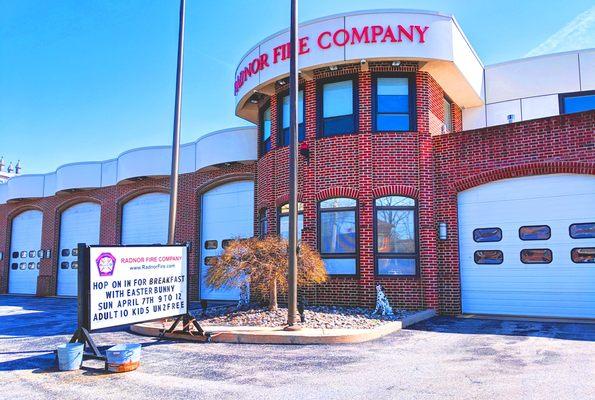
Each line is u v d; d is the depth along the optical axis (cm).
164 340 1106
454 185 1484
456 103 1888
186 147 2362
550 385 665
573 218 1339
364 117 1501
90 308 895
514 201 1420
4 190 3334
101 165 2742
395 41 1439
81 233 2877
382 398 626
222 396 652
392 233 1473
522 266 1395
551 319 1300
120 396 664
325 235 1520
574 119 1336
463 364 800
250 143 2078
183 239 2316
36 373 812
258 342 1040
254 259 1238
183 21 1543
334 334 1029
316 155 1547
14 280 3247
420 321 1305
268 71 1595
